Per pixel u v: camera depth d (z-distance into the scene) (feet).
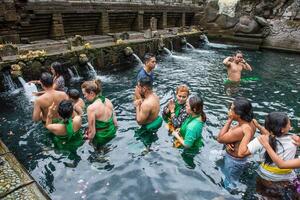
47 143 15.92
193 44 60.18
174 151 14.96
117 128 17.65
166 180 12.53
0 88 23.85
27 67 25.61
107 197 11.40
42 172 13.23
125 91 26.32
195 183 12.31
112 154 14.73
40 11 32.81
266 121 11.17
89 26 42.91
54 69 19.93
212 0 66.18
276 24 58.70
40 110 16.52
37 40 34.81
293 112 21.13
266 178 11.96
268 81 30.35
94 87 15.49
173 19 68.28
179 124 16.62
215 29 66.13
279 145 10.97
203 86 28.02
